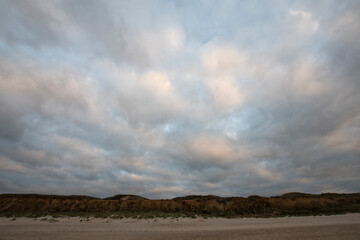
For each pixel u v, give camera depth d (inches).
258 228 1190.3
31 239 832.9
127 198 2785.4
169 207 2076.8
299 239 891.4
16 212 1727.4
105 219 1537.9
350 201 2474.2
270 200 2298.2
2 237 861.2
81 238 874.1
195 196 2876.5
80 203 2050.9
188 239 885.8
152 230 1109.1
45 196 2363.4
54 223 1321.4
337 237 924.6
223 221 1519.4
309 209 2190.0
